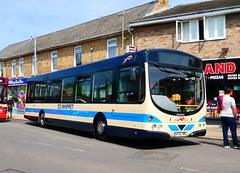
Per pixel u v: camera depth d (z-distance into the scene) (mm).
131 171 5371
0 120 18938
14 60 29375
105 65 9734
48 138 9969
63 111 12180
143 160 6406
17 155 6891
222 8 13977
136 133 7863
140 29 16984
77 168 5602
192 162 6211
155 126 7652
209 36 14789
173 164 5992
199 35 15180
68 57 22297
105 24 22281
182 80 8359
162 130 7734
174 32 15805
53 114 13055
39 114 14461
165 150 7852
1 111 16547
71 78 11875
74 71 11719
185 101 8312
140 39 16953
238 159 6582
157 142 9547
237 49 13930
